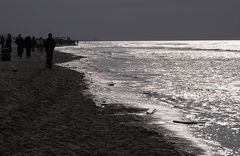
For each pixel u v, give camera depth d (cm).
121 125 1392
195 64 6300
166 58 8275
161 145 1122
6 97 1617
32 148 944
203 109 1900
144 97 2256
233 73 4503
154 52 12188
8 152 890
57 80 2619
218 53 11988
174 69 5012
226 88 2900
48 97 1830
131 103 1969
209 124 1516
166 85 3009
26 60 3809
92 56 8050
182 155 1020
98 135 1188
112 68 4781
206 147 1143
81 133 1180
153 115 1652
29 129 1141
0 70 2670
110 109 1742
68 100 1841
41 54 5359
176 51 13612
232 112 1822
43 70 3078
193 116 1692
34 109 1456
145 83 3095
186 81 3412
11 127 1106
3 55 3512
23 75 2500
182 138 1251
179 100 2202
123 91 2488
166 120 1556
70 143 1038
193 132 1355
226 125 1499
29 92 1842
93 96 2109
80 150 970
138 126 1393
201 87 2928
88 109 1661
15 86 1961
